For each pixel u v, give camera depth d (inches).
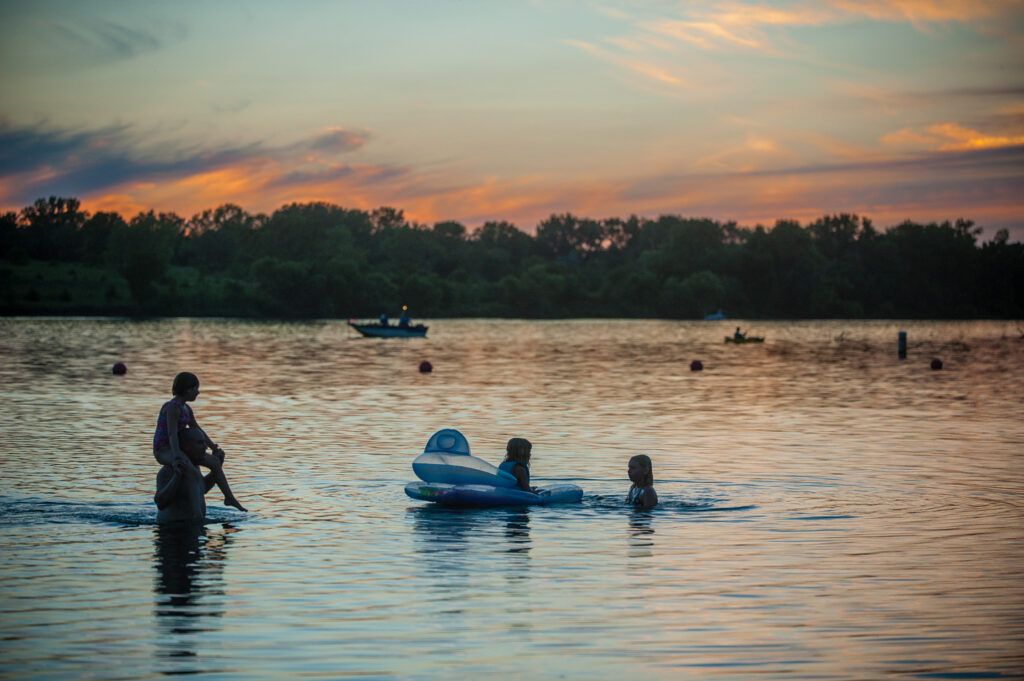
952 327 5083.7
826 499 538.9
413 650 295.4
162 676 273.7
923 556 411.5
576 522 480.4
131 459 661.3
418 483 529.7
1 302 5393.7
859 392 1273.4
